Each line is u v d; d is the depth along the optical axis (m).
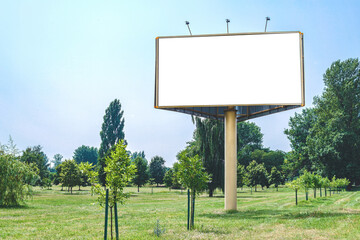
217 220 18.50
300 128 92.69
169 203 36.34
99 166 64.06
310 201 33.06
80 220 19.31
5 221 18.53
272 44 24.06
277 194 56.09
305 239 11.52
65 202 36.56
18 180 29.28
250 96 24.00
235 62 24.36
